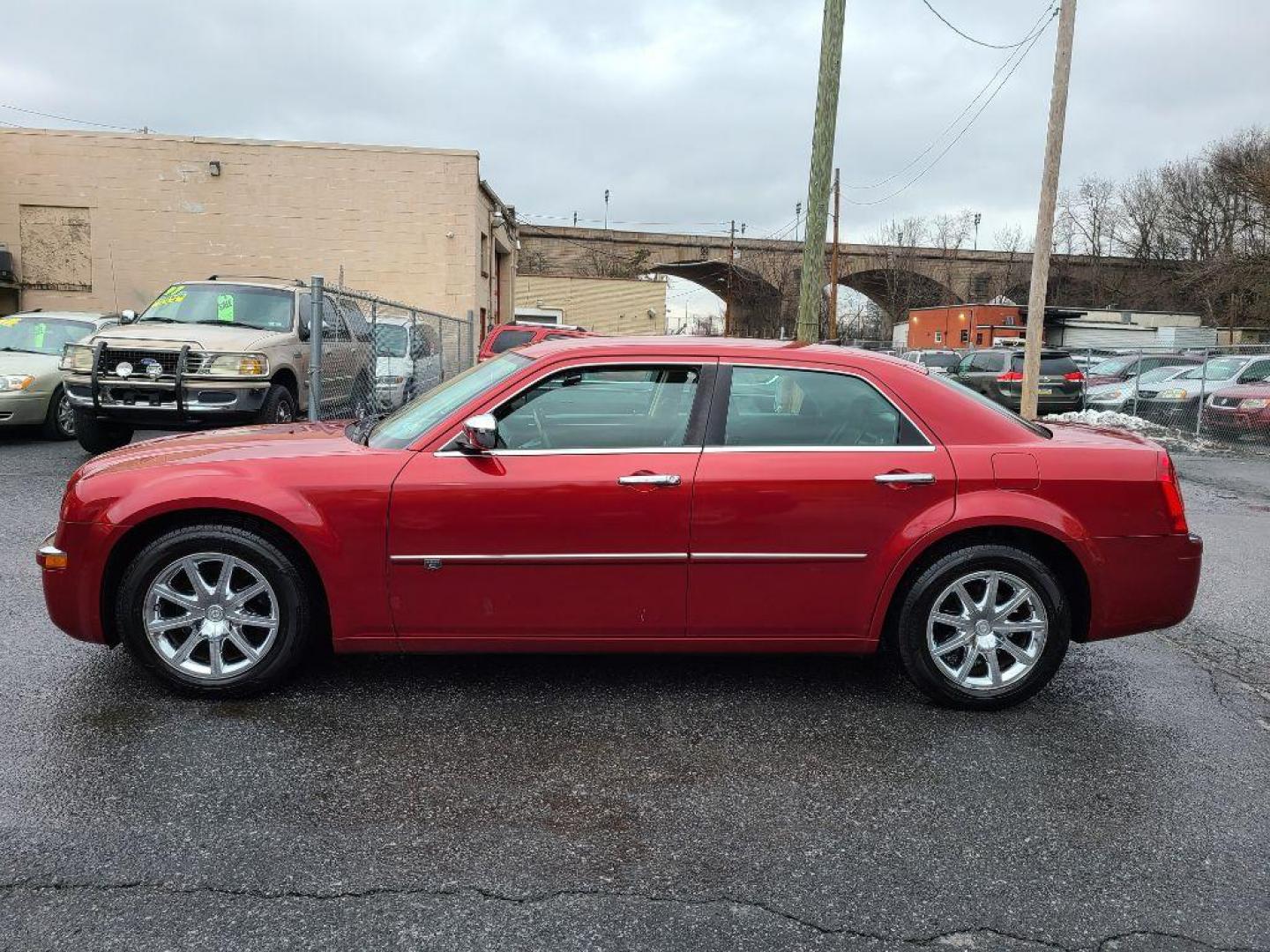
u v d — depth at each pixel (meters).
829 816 3.05
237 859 2.69
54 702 3.73
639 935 2.40
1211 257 54.69
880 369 3.92
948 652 3.88
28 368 10.71
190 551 3.65
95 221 20.62
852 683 4.23
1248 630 5.26
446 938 2.37
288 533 3.69
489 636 3.77
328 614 3.93
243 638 3.75
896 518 3.76
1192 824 3.05
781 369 3.89
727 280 60.88
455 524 3.63
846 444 3.83
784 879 2.68
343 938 2.35
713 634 3.83
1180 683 4.38
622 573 3.72
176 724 3.57
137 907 2.44
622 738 3.59
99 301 20.84
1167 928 2.50
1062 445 3.92
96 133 20.39
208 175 20.80
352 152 21.11
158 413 8.63
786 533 3.73
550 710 3.83
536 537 3.66
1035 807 3.14
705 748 3.52
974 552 3.79
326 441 4.07
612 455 3.72
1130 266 66.44
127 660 4.18
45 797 2.99
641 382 3.85
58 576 3.67
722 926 2.45
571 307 45.16
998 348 20.62
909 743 3.62
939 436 3.85
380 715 3.72
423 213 21.44
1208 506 9.66
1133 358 24.48
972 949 2.39
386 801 3.05
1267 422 15.17
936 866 2.77
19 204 20.34
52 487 8.14
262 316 9.85
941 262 61.62
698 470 3.71
